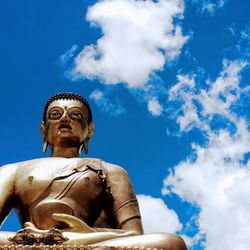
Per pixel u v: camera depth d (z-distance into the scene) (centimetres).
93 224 1182
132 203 1200
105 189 1211
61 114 1329
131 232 1088
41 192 1173
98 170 1219
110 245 998
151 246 1003
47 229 1070
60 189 1168
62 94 1369
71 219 1080
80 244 1023
